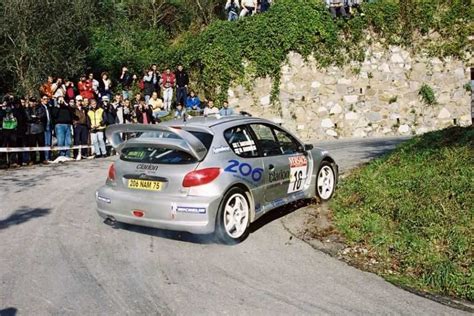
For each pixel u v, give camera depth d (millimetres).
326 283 5352
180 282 5328
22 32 16969
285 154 7777
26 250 6238
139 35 24750
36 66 17453
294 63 19078
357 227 7090
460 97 19875
